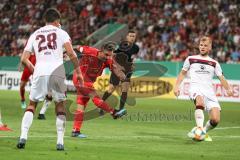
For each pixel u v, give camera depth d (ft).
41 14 353.31
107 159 86.63
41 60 93.50
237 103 242.17
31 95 94.22
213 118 112.78
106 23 333.62
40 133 117.50
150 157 90.27
